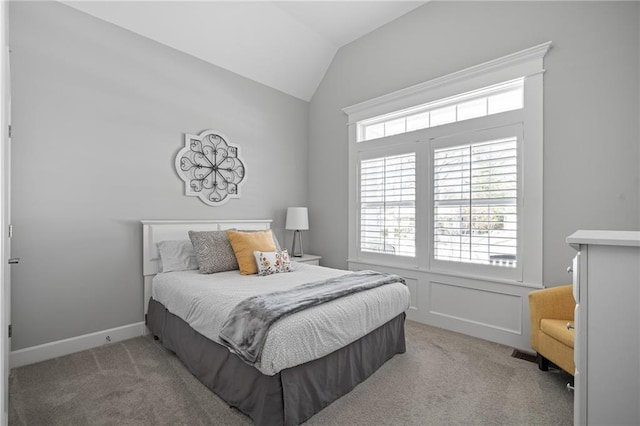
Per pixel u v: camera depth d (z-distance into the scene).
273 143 4.03
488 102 2.84
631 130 2.11
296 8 3.26
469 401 1.83
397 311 2.31
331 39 3.83
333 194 4.09
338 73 4.04
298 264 3.22
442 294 3.04
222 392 1.81
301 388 1.63
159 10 2.82
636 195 2.10
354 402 1.82
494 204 2.69
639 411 0.86
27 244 2.30
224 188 3.51
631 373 0.86
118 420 1.66
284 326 1.55
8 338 1.67
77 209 2.53
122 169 2.77
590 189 2.26
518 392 1.92
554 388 1.96
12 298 2.24
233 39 3.33
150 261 2.89
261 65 3.72
